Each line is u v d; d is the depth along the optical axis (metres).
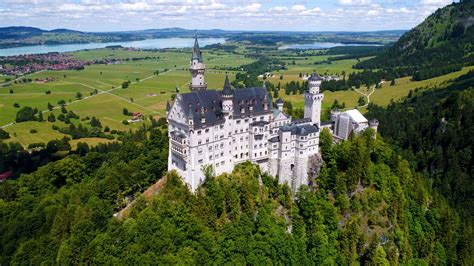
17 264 140.00
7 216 164.62
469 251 175.00
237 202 145.00
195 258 125.50
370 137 188.00
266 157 169.00
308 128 169.25
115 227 135.62
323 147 176.38
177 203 140.00
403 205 169.00
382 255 148.12
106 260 124.50
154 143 199.88
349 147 172.62
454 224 181.12
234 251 130.88
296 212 155.25
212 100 158.25
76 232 137.50
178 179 152.12
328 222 152.25
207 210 138.00
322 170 169.62
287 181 168.25
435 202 186.88
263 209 145.00
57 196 172.75
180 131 153.12
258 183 158.62
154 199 143.75
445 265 166.12
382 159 185.88
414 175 198.00
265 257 132.12
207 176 150.62
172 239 128.62
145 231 129.25
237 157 164.62
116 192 156.50
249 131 165.12
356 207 159.75
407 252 159.12
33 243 143.38
